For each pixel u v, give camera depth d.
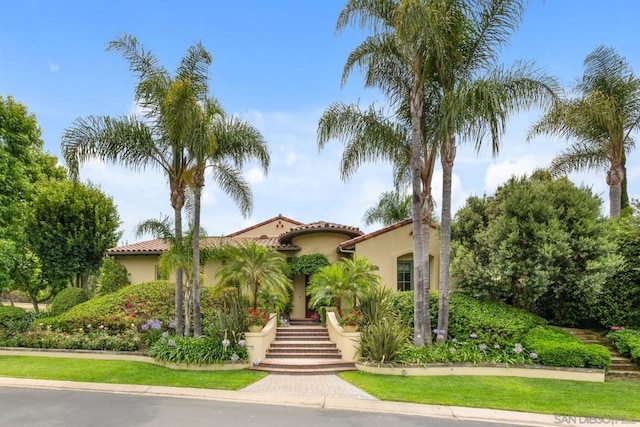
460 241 16.52
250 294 16.23
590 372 11.65
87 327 15.92
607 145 17.89
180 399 9.48
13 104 19.19
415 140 13.27
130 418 7.91
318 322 20.12
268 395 9.85
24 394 9.86
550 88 12.47
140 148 14.00
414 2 11.56
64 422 7.65
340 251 20.88
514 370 12.05
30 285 23.89
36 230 22.67
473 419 8.22
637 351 12.16
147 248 21.73
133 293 17.59
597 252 13.37
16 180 18.70
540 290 13.55
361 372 12.38
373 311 14.48
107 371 12.15
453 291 15.73
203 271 19.39
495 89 12.09
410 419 8.13
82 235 23.28
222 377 11.63
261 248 15.64
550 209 13.84
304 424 7.70
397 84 14.16
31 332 15.64
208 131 13.05
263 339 13.59
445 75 13.19
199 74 14.36
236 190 15.55
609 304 14.52
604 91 17.30
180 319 14.20
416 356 12.30
